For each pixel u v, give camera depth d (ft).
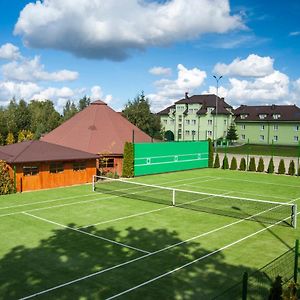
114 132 127.85
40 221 62.34
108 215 66.95
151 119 218.38
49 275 40.34
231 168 142.00
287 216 68.44
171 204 77.00
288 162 157.28
